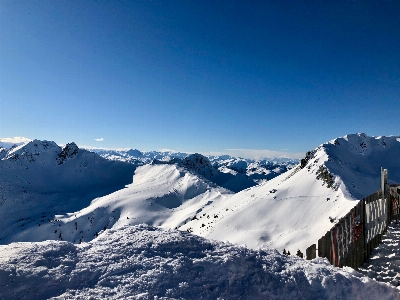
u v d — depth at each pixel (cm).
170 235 639
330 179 7256
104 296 415
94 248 552
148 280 465
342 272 621
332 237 858
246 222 7381
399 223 1389
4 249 498
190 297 451
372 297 573
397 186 1527
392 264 970
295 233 5359
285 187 8444
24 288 402
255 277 533
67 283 432
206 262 539
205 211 14425
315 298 524
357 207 1056
